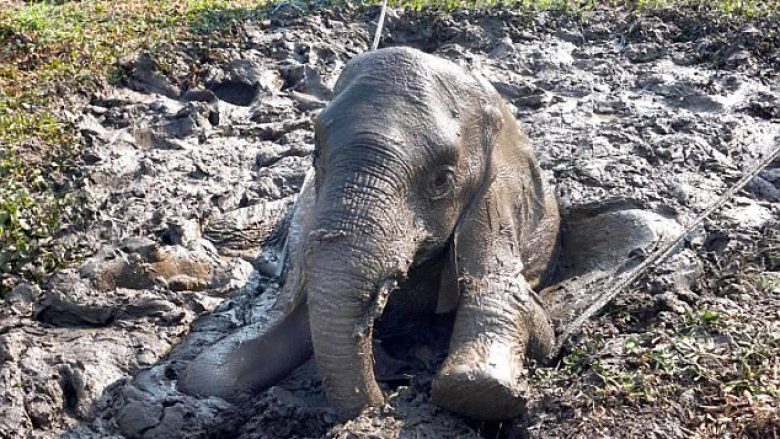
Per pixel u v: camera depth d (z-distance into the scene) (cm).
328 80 1102
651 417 580
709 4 1276
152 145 971
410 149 580
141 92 1088
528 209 714
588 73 1130
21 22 1240
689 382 608
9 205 809
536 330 651
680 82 1070
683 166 886
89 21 1294
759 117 1002
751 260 754
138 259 745
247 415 629
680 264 729
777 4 1284
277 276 763
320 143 593
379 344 698
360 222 563
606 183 843
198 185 885
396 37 1238
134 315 717
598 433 571
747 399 588
